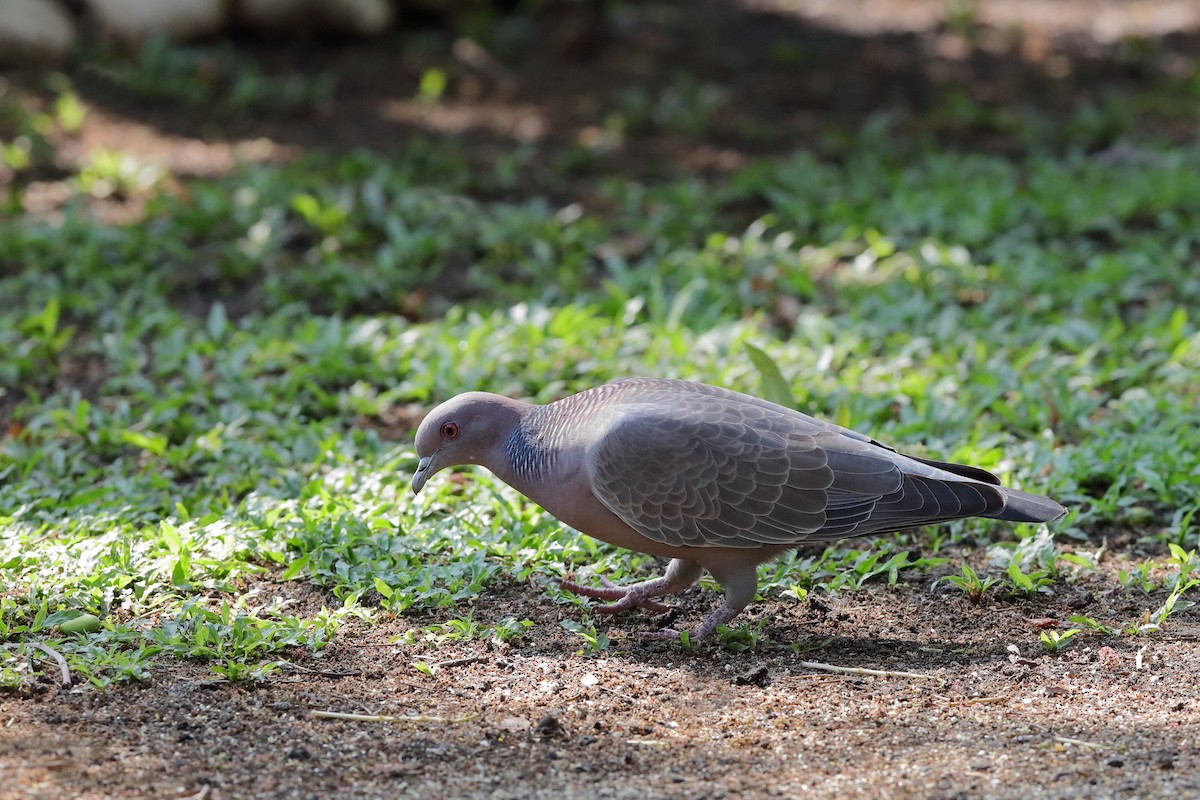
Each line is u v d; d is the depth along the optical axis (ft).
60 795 21.62
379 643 27.63
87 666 25.59
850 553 31.65
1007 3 102.63
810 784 22.58
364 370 41.73
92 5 78.28
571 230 53.98
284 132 70.08
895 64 85.56
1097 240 54.08
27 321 44.65
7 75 73.92
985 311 45.98
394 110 74.49
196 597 28.84
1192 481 33.73
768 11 97.66
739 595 27.89
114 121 69.87
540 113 75.20
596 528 27.73
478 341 42.78
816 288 49.60
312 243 54.24
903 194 57.00
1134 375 40.34
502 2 91.35
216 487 35.06
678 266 50.93
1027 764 23.09
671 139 70.85
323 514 31.99
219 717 24.40
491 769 23.06
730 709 25.31
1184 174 59.36
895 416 39.17
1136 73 83.82
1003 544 31.91
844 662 27.35
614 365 41.47
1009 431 37.99
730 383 39.88
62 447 38.11
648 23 92.63
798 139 71.05
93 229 52.44
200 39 80.23
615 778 22.80
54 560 29.43
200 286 50.60
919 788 22.39
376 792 22.22
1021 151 68.23
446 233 54.03
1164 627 28.35
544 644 27.94
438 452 28.35
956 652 27.66
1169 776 22.54
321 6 82.69
